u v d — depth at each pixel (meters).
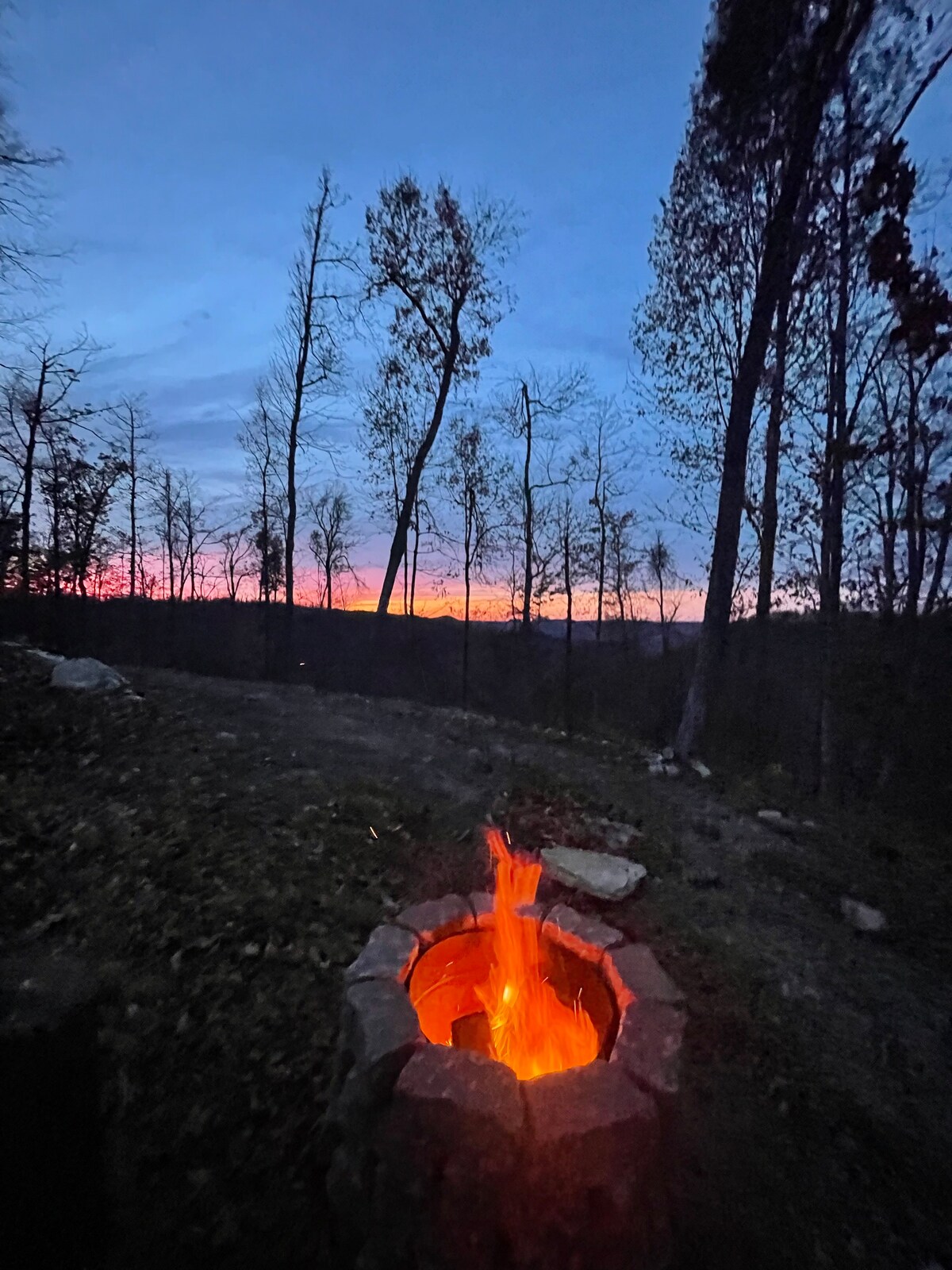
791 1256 2.94
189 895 4.54
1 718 6.67
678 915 5.13
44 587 18.05
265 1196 2.92
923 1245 3.05
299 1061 3.50
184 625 28.31
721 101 10.00
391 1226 2.44
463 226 17.84
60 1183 2.89
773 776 10.12
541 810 6.52
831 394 9.86
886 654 10.05
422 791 6.57
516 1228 2.29
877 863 6.50
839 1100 3.70
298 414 17.27
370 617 29.31
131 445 23.20
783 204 9.45
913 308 8.73
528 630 21.38
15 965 3.91
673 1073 2.52
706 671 9.95
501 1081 2.37
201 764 6.45
